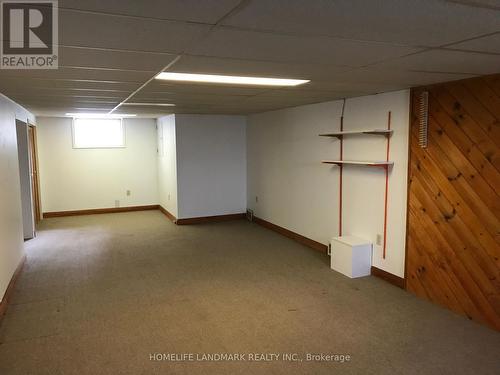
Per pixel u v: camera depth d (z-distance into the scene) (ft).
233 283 13.99
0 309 11.08
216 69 8.96
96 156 26.94
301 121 18.51
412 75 9.87
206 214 24.25
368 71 9.30
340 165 15.89
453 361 9.00
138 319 11.20
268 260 16.60
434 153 11.60
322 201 17.30
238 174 24.79
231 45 6.75
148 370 8.70
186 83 11.02
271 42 6.55
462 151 10.75
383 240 13.89
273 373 8.59
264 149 22.33
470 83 10.36
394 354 9.31
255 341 9.96
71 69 8.75
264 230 22.03
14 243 14.37
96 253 17.85
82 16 5.10
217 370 8.71
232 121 24.23
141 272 15.24
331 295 12.79
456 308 11.36
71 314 11.53
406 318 11.14
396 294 12.78
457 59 7.91
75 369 8.74
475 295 10.77
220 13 5.03
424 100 11.75
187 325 10.84
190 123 23.21
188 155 23.39
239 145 24.59
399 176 13.01
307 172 18.29
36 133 24.86
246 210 25.13
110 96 14.03
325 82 11.00
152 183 28.68
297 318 11.21
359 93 13.66
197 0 4.54
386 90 12.82
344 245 14.51
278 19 5.31
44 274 14.99
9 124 14.44
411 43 6.63
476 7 4.82
